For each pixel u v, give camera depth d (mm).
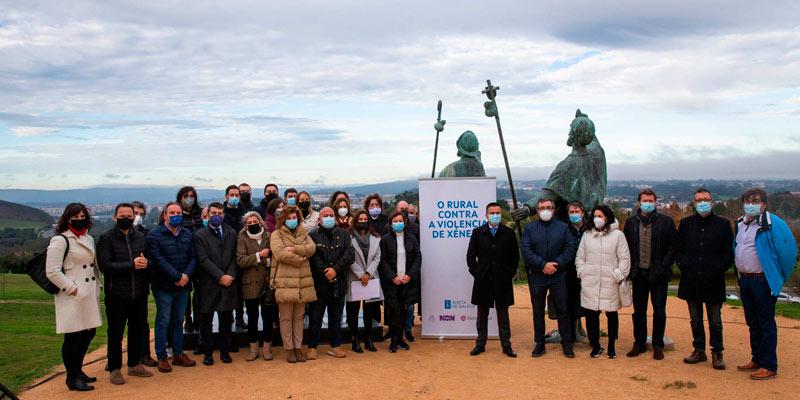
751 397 6656
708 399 6609
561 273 8477
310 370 7980
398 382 7414
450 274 9766
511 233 8688
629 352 8461
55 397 6922
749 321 7660
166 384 7398
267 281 8461
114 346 7418
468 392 6988
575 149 9609
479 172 11070
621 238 8219
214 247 8156
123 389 7211
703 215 7848
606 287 8164
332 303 8711
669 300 14094
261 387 7246
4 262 31656
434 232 9773
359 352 8922
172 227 7918
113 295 7383
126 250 7391
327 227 8539
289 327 8352
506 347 8633
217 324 9867
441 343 9531
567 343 8469
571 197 9391
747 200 7359
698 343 8055
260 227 8539
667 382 7227
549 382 7312
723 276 7852
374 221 9992
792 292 17312
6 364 8594
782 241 7164
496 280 8555
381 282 9125
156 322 7875
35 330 11930
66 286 6891
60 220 7078
